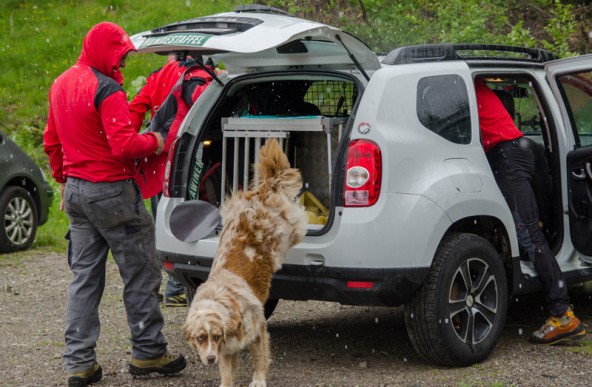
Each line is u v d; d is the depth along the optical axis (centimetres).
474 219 500
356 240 450
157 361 483
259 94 566
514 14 1218
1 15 1838
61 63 1659
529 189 533
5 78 1608
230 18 490
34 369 514
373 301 459
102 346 566
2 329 615
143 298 476
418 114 479
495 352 527
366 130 459
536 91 563
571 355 517
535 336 541
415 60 502
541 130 612
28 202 953
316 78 509
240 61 543
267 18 483
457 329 496
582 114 593
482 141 531
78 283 470
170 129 548
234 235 443
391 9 1074
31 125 1481
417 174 469
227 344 407
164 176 539
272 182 460
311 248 459
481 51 559
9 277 809
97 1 1898
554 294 531
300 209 458
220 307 401
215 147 553
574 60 561
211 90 545
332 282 457
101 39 462
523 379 468
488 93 544
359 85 479
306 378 482
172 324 623
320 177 531
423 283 473
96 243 474
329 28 450
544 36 1199
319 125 490
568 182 556
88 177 457
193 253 503
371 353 540
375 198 454
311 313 663
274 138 477
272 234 444
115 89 451
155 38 492
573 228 557
